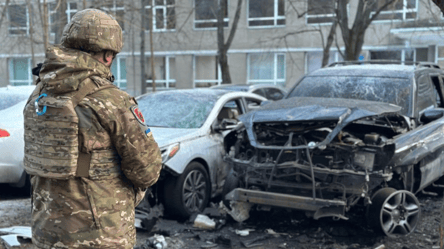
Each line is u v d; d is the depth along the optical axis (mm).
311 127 5027
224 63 17297
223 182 6145
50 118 2174
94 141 2170
